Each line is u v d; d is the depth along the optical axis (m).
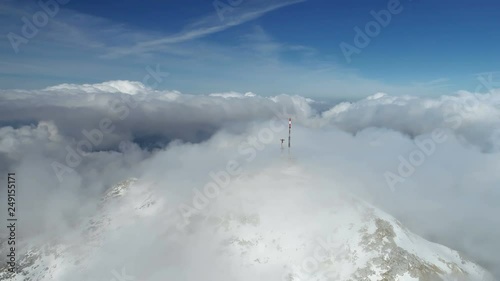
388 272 137.88
